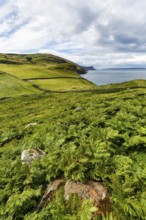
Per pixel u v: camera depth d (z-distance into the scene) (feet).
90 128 43.04
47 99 193.88
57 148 37.76
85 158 27.91
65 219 20.98
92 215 20.92
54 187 26.84
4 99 222.28
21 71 491.31
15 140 65.57
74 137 41.93
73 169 27.32
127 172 24.73
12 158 44.78
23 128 77.77
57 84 371.35
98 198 22.75
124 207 19.97
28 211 24.66
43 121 90.02
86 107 93.09
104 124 46.16
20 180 29.99
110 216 19.71
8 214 24.34
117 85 270.87
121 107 62.49
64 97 193.16
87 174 26.12
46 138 46.73
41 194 26.86
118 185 22.81
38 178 29.71
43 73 508.94
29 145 46.55
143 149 31.65
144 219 18.89
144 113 50.55
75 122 56.18
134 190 22.47
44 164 31.63
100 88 258.37
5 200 27.37
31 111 139.23
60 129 51.80
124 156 27.86
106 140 34.58
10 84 318.24
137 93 135.13
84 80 512.63
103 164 26.73
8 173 33.73
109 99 130.62
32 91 289.12
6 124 107.34
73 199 22.90
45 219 22.17
